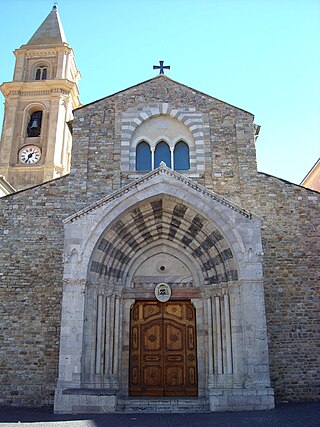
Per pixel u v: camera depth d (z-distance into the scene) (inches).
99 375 737.6
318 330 775.7
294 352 765.3
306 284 799.1
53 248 826.8
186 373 813.2
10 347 773.9
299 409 637.9
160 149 904.3
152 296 843.4
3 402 747.4
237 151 884.0
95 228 751.1
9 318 789.2
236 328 733.3
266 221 836.0
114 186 865.5
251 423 536.7
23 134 1656.0
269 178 861.8
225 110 914.1
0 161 1592.0
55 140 1616.6
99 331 753.6
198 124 904.9
